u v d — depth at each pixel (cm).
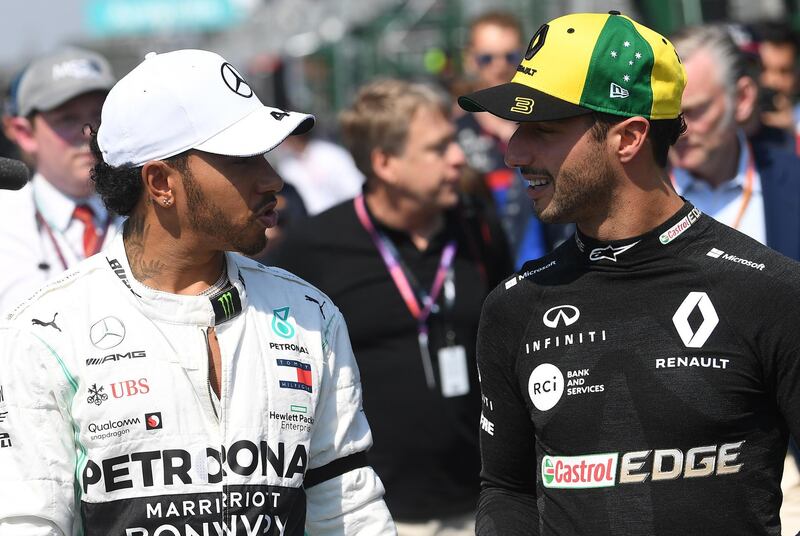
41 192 566
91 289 358
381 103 607
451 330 613
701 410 338
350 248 618
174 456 347
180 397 351
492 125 905
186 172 352
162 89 352
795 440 340
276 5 2045
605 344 351
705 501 338
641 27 362
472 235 630
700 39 550
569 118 355
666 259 351
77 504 356
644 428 343
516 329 369
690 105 543
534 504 383
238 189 354
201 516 347
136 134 353
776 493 347
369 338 610
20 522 343
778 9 1228
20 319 353
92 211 571
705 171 561
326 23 1972
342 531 383
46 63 571
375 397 606
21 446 345
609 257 355
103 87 570
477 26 985
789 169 564
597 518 346
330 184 1380
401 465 603
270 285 379
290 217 862
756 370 338
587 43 353
